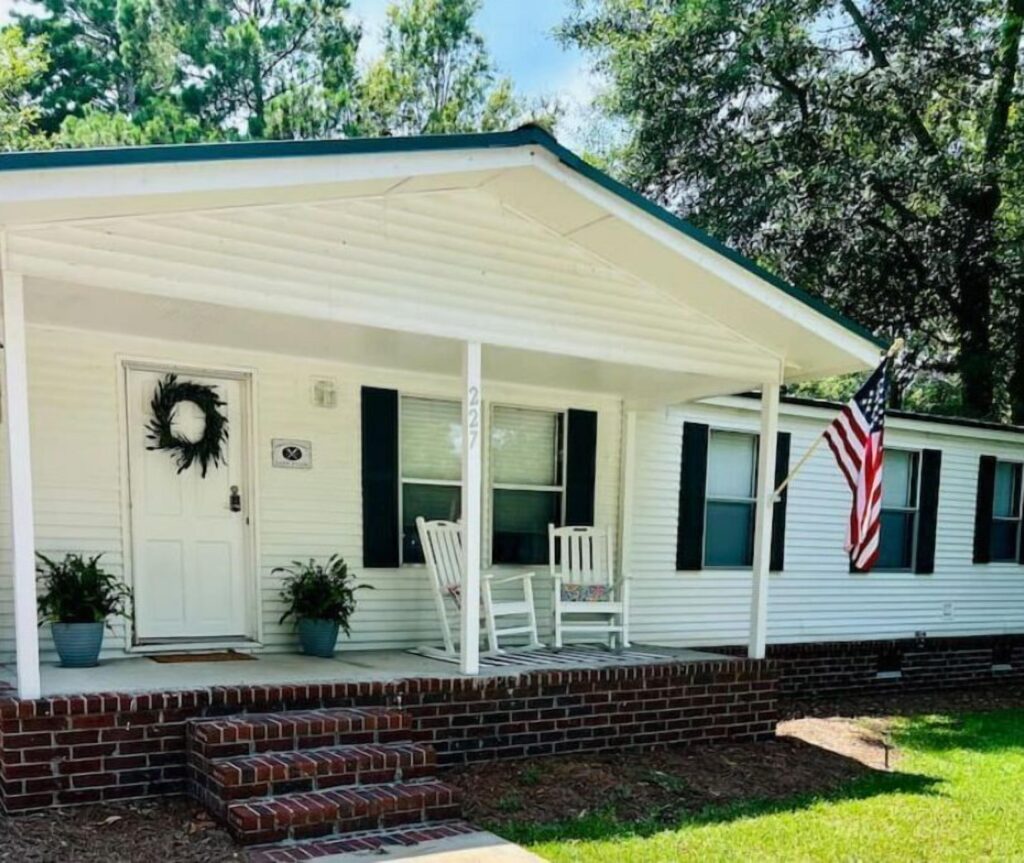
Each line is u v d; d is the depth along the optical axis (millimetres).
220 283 4277
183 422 5598
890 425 8922
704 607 7906
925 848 4070
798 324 5648
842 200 12883
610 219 4973
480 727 4980
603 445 7414
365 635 6168
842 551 8727
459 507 6742
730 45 13359
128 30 19453
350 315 4633
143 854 3371
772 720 6164
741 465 8219
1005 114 13438
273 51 20250
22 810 3738
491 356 5609
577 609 6496
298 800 3703
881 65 13305
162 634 5523
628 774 5008
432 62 20172
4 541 5070
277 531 5863
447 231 4934
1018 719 7645
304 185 4055
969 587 9719
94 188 3551
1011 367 14883
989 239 12977
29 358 5098
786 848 3979
